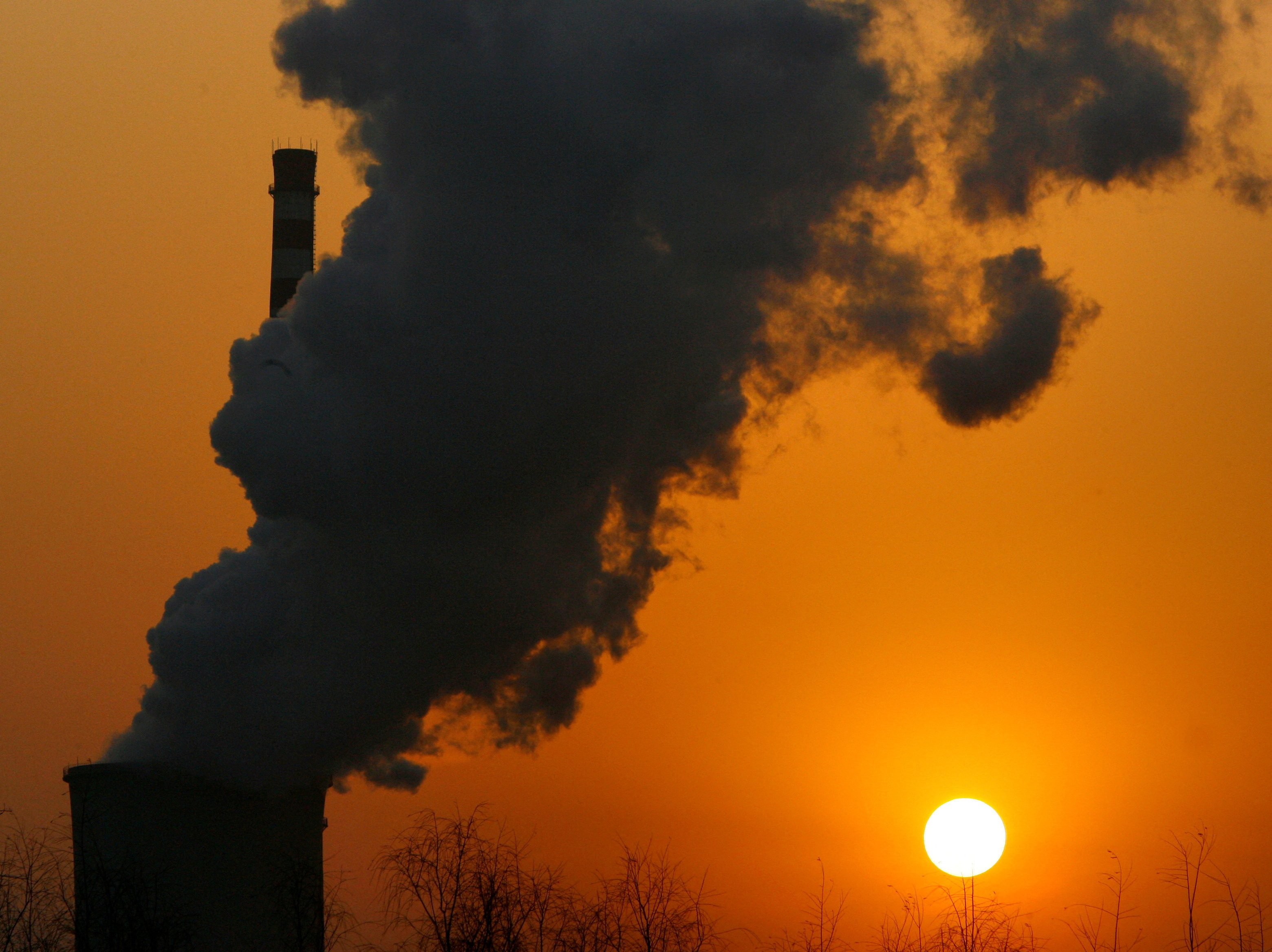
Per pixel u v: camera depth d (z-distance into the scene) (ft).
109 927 200.64
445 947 177.37
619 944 177.37
